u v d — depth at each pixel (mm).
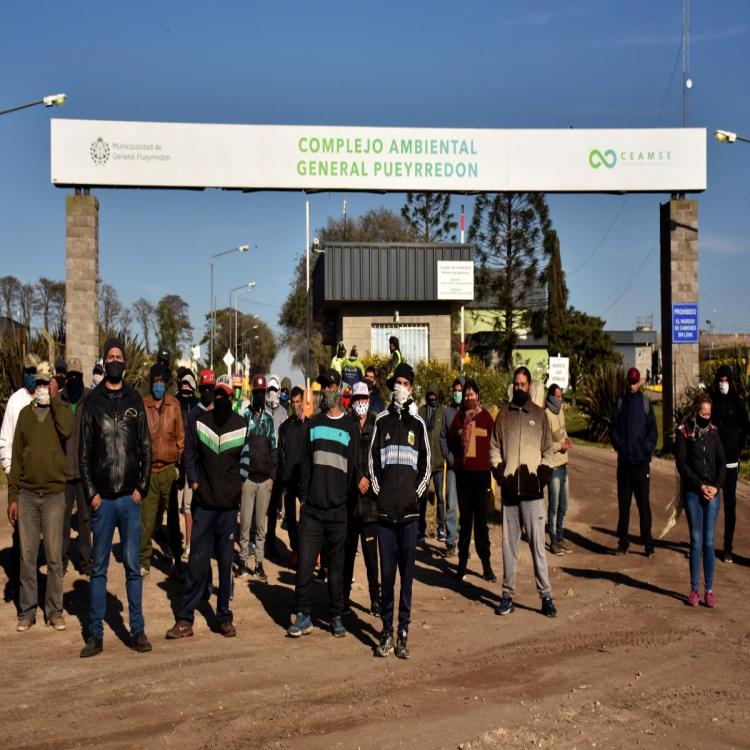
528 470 8125
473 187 21547
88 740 4969
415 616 8164
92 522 6859
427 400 11641
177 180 20531
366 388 8531
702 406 8664
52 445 7457
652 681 6156
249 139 20828
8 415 8266
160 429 9273
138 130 20438
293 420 10227
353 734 5086
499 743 4961
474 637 7383
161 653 6812
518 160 21672
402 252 30469
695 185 21922
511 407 8336
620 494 11211
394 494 6949
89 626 7523
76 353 19953
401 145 21344
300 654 6836
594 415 27516
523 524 8258
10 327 21344
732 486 10836
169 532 9578
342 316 31047
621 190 21906
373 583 8156
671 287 22297
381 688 5969
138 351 22781
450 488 10898
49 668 6363
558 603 8680
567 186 21781
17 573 8547
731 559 10898
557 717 5398
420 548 11477
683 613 8227
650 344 92312
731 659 6711
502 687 6008
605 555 11195
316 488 7406
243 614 8164
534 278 49781
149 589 8977
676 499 9375
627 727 5238
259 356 101562
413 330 31188
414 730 5156
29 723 5234
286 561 10625
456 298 30469
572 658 6746
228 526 7434
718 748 4926
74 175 20250
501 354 51219
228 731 5121
